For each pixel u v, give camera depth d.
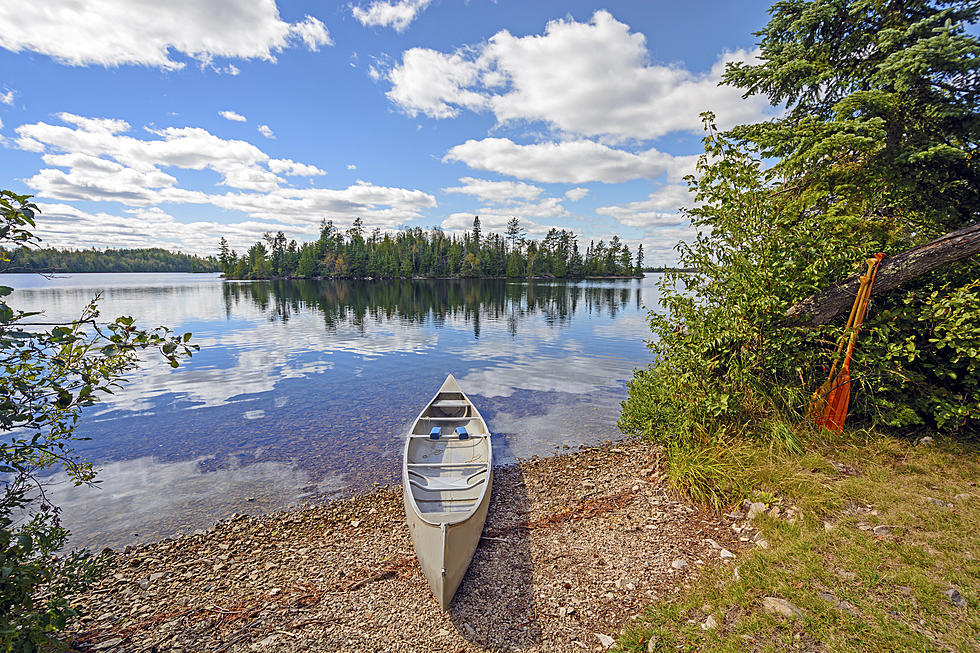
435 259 112.88
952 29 6.27
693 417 7.18
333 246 113.62
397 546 6.00
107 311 35.91
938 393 6.24
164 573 5.47
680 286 7.51
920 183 7.36
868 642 3.36
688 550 5.18
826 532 4.65
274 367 17.00
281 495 7.57
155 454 9.20
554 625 4.32
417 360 18.28
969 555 4.04
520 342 22.77
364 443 9.77
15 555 3.26
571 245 127.12
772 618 3.73
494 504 6.95
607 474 7.73
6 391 2.82
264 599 4.93
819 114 8.65
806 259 6.85
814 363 7.21
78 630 4.43
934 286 6.57
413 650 4.13
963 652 3.16
